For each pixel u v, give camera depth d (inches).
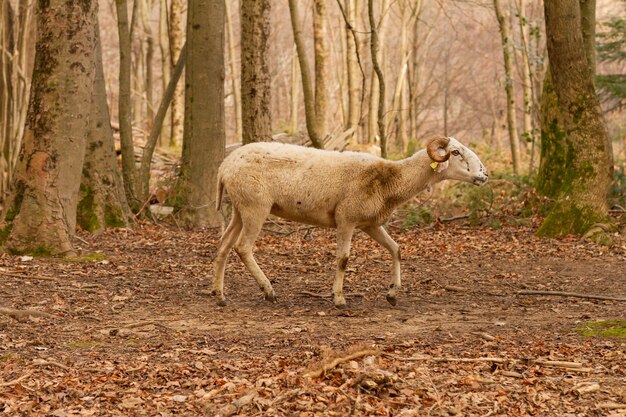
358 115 1183.6
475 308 358.6
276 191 348.2
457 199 732.0
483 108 1918.1
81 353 278.1
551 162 672.4
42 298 359.3
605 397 231.9
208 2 655.8
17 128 774.5
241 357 272.1
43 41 453.7
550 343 289.3
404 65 1286.9
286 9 2005.4
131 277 417.1
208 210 661.9
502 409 222.7
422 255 509.4
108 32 1846.7
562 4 559.5
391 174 350.9
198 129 662.5
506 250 527.2
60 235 457.1
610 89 813.2
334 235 589.0
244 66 669.9
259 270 358.9
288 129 1250.0
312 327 316.5
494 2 979.9
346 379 240.1
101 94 608.4
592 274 446.3
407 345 284.4
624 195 682.2
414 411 217.8
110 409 222.5
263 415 215.9
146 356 273.6
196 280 415.2
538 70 1013.8
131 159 683.4
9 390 237.0
